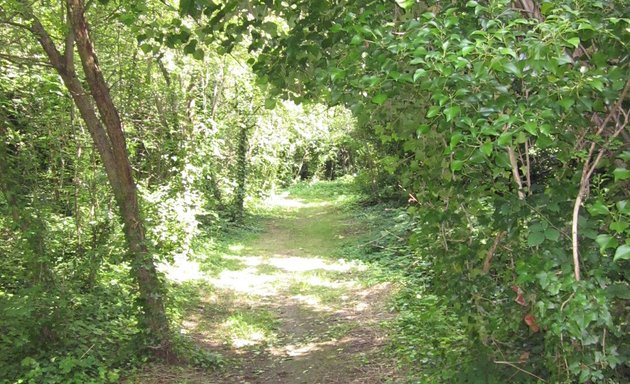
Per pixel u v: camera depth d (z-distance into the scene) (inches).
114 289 272.5
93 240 280.7
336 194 1150.3
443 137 118.1
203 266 466.0
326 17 155.2
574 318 85.2
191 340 289.1
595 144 97.7
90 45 241.1
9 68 281.9
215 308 366.9
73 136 309.6
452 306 150.5
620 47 84.4
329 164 1563.7
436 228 141.7
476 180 118.1
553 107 81.0
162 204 423.8
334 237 652.1
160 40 187.3
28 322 226.1
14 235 257.8
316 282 441.4
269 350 293.4
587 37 81.9
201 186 561.6
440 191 134.0
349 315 346.6
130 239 256.2
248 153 817.5
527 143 103.4
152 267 257.0
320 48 158.2
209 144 534.9
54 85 282.8
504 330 138.1
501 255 133.1
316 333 319.0
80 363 222.4
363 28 95.4
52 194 303.7
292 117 1016.2
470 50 75.2
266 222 799.1
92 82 242.1
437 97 80.8
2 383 208.4
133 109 406.3
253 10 173.5
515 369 142.9
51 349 232.2
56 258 254.8
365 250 538.0
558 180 101.7
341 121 1063.0
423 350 234.5
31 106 292.4
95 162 323.6
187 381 236.2
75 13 235.1
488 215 129.1
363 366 248.1
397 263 457.4
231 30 179.3
